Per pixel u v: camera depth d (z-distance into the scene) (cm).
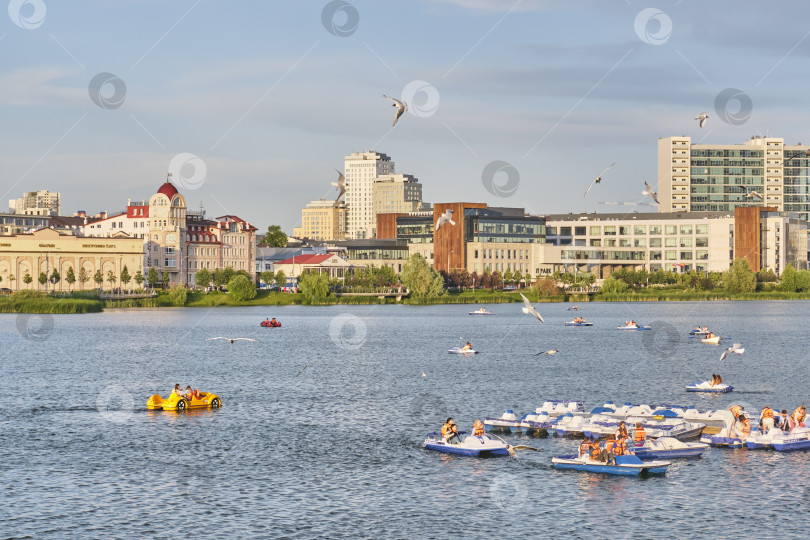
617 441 7594
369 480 7300
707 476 7300
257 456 8075
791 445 8056
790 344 18162
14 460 7950
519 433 8794
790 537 6094
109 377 13388
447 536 6112
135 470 7638
